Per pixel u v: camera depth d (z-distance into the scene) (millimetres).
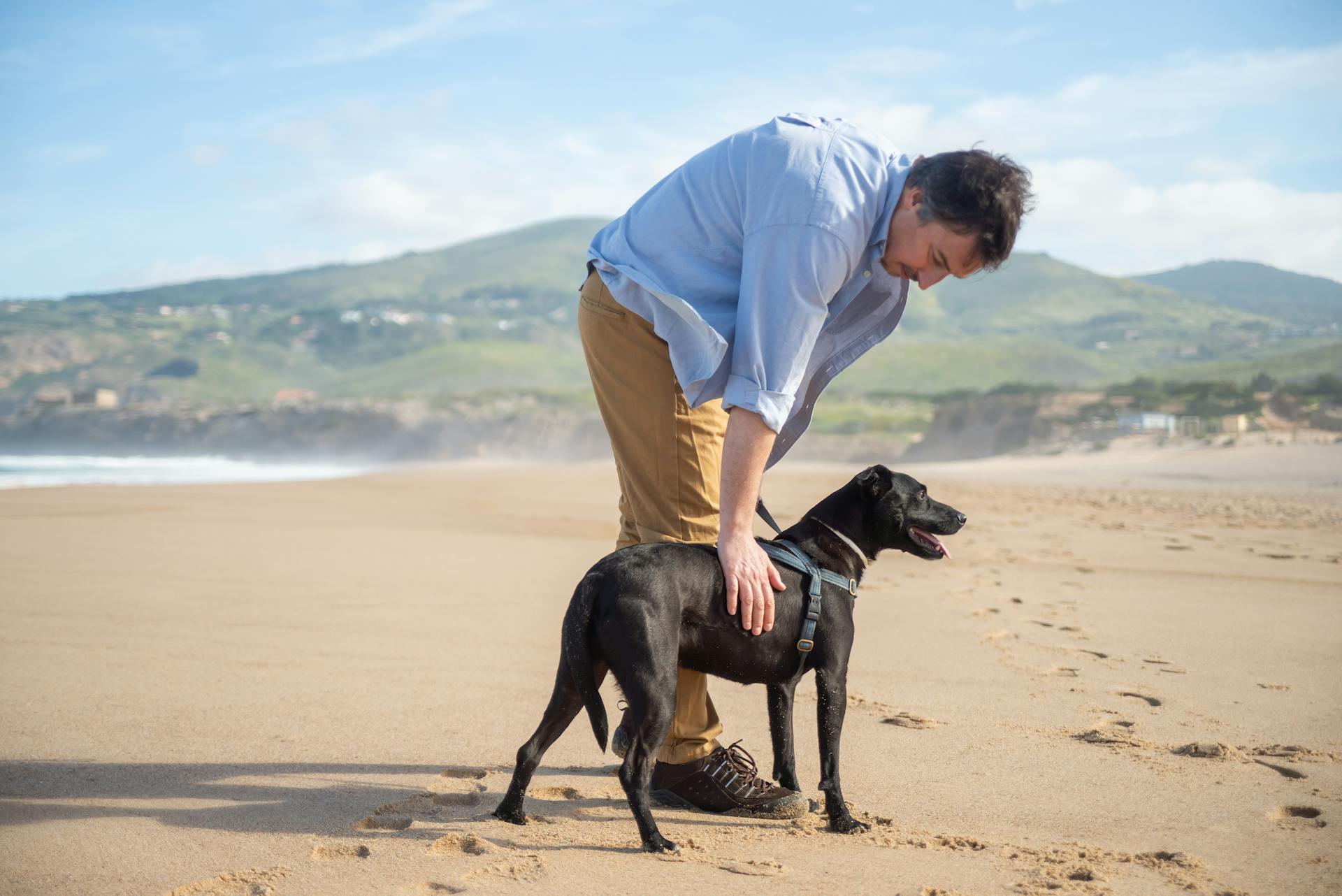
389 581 7895
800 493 19953
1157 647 5789
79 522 11836
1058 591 7770
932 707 4559
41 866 2781
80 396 132250
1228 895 2688
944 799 3451
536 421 99438
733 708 4570
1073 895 2672
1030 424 63219
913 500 3449
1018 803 3406
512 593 7406
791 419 3496
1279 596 7551
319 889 2666
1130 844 3055
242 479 33781
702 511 3459
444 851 2951
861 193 2885
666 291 3061
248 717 4266
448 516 13992
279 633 5906
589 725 4320
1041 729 4230
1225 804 3385
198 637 5762
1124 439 49562
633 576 2996
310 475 39750
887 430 84312
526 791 3291
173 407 125938
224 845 2951
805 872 2838
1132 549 10484
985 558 9711
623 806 3418
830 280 2906
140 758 3723
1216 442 41844
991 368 195125
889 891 2703
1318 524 13453
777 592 3189
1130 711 4512
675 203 3148
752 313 2916
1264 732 4211
